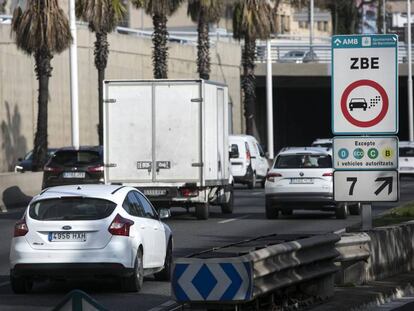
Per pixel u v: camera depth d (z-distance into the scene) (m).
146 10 108.81
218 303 24.81
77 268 34.47
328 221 63.66
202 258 25.09
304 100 181.75
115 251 34.56
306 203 63.25
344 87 34.25
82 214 35.00
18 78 118.00
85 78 127.06
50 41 89.50
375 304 31.44
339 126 34.38
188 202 63.16
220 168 67.06
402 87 177.00
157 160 62.81
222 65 156.38
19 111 118.38
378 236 35.47
